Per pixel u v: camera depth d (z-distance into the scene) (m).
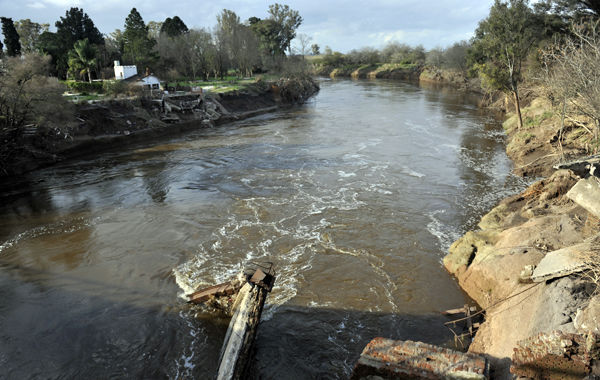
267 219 22.98
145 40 88.00
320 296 15.48
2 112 35.34
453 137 44.16
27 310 15.35
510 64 44.16
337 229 21.33
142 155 40.50
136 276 17.53
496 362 10.25
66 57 75.12
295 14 141.62
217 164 35.75
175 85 72.44
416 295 15.40
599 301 9.13
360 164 33.97
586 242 11.61
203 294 14.14
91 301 15.81
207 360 12.57
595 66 24.27
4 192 29.86
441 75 120.88
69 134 41.19
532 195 21.12
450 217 22.52
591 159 15.69
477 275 15.12
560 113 32.19
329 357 12.42
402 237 20.22
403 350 9.42
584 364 7.71
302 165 34.31
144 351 13.05
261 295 12.68
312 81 107.81
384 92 95.25
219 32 102.12
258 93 75.50
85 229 22.72
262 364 12.16
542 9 52.72
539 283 11.76
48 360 12.78
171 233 21.64
